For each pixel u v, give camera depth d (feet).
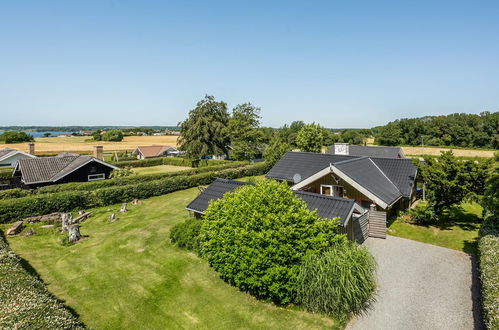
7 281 28.12
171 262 42.63
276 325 28.63
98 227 60.59
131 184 86.58
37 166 88.89
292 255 30.81
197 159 164.14
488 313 22.09
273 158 131.54
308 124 170.09
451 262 40.81
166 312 31.40
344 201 42.50
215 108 164.25
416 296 32.81
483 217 52.08
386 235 50.72
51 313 23.48
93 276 39.29
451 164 52.80
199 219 52.75
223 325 29.04
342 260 30.19
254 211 32.35
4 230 58.23
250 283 31.12
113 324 29.50
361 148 134.62
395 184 64.13
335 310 29.37
